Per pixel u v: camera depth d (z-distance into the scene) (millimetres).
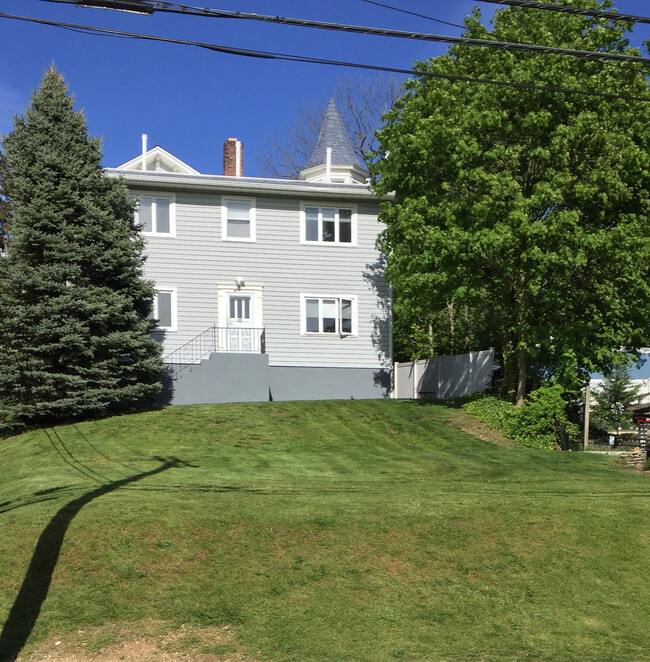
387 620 8461
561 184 17469
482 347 30016
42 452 16125
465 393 23578
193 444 16875
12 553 9211
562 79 17688
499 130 18719
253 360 23312
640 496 12102
